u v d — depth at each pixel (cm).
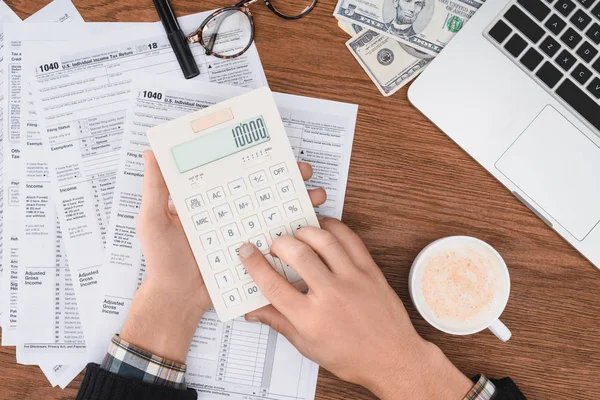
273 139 53
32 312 59
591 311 60
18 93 59
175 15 58
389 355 53
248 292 53
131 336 54
